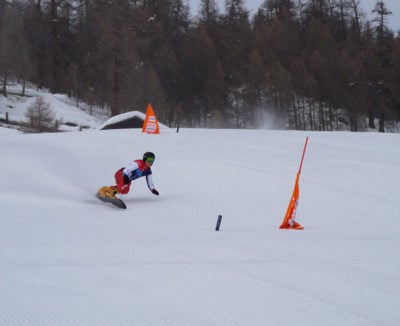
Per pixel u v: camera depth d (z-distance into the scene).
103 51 49.09
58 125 35.97
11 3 51.38
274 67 56.91
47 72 58.69
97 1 56.53
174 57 58.22
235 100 58.09
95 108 53.72
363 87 57.19
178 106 53.72
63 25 59.94
